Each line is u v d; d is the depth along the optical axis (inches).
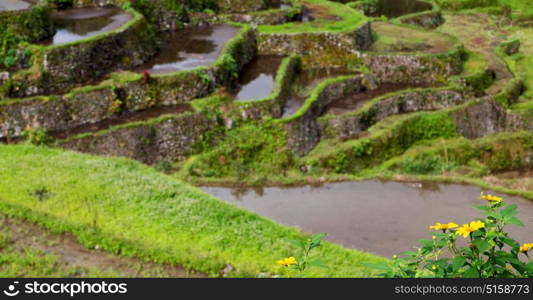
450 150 1179.9
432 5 2176.4
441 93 1342.3
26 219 581.0
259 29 1488.7
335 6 1788.9
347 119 1192.8
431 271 302.2
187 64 1230.3
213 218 669.9
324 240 732.0
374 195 900.6
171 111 1111.0
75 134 1023.6
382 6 2159.2
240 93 1207.6
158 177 768.3
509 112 1332.4
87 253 539.5
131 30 1230.9
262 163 1080.8
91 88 1066.7
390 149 1170.0
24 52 1111.0
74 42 1125.7
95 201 667.4
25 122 1014.4
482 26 2016.5
